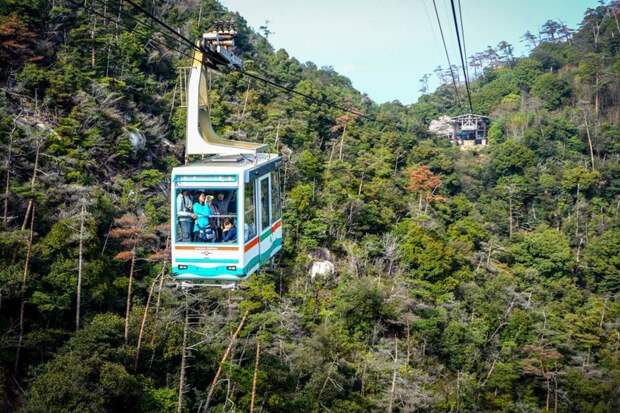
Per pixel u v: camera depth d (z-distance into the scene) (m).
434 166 97.56
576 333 65.19
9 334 40.19
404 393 47.78
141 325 41.81
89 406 34.09
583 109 133.88
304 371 47.12
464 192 102.12
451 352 57.97
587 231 92.25
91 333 39.12
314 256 64.06
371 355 52.03
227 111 81.38
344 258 65.56
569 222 94.94
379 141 98.00
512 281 72.94
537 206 102.25
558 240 82.94
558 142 121.94
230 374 41.56
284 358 46.81
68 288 42.53
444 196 94.50
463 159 117.31
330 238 66.62
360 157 87.00
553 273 80.88
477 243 81.81
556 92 143.75
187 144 19.81
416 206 81.62
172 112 77.56
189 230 18.34
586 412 56.22
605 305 70.94
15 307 42.12
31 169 54.41
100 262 45.12
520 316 64.00
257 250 19.67
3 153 53.06
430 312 60.31
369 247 66.69
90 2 81.88
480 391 55.31
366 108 127.94
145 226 53.94
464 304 64.94
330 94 112.44
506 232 95.50
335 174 75.38
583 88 143.62
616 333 65.69
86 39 74.56
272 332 50.16
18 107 60.66
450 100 167.38
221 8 115.50
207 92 20.67
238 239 18.14
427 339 57.59
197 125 19.75
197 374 42.88
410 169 92.44
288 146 81.56
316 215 65.94
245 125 79.31
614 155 119.44
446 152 118.31
